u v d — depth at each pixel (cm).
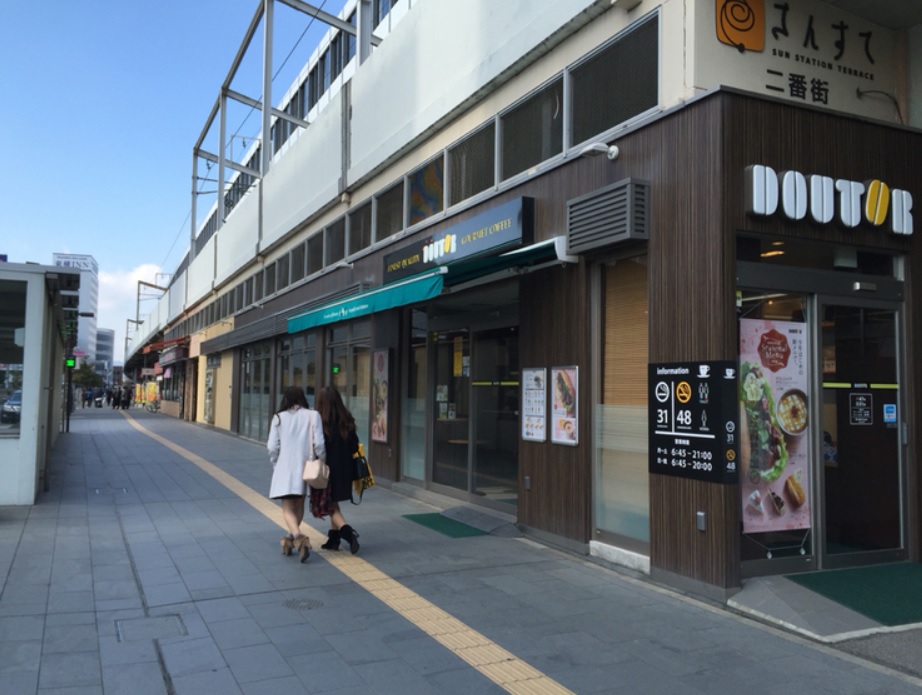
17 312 966
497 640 495
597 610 561
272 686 418
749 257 609
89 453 1703
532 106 849
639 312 686
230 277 2528
